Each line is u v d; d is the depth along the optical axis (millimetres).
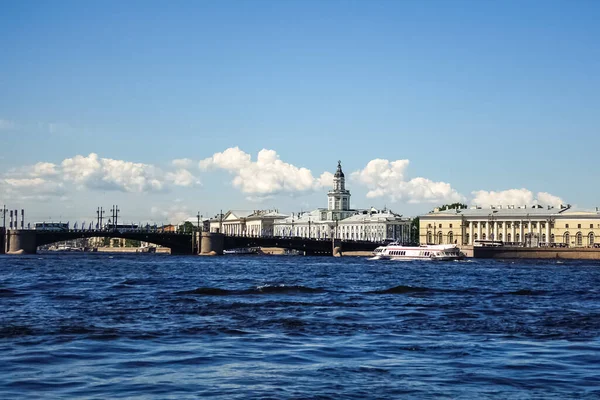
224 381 33031
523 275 134125
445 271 149375
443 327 51500
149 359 38281
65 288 88312
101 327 50438
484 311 62500
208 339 45281
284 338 45719
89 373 34656
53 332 47844
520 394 31000
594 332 49500
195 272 139000
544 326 52562
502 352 40938
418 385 32500
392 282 107312
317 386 32188
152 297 73688
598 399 30297
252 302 67875
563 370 35812
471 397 30531
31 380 33031
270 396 30406
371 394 30891
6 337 45719
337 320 54781
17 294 78000
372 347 42375
